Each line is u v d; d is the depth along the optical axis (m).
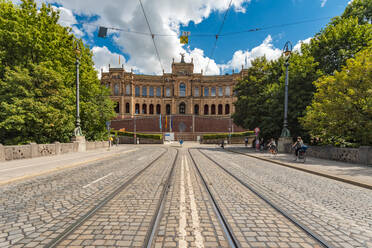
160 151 21.14
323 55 18.73
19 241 2.61
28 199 4.45
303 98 17.83
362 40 16.86
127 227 3.06
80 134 17.05
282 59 24.39
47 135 17.86
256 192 5.09
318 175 7.75
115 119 55.69
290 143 16.41
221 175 7.37
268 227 3.12
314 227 3.12
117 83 59.19
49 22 18.64
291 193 5.08
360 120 11.53
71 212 3.67
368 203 4.39
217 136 46.16
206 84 63.66
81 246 2.51
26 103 13.95
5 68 14.81
